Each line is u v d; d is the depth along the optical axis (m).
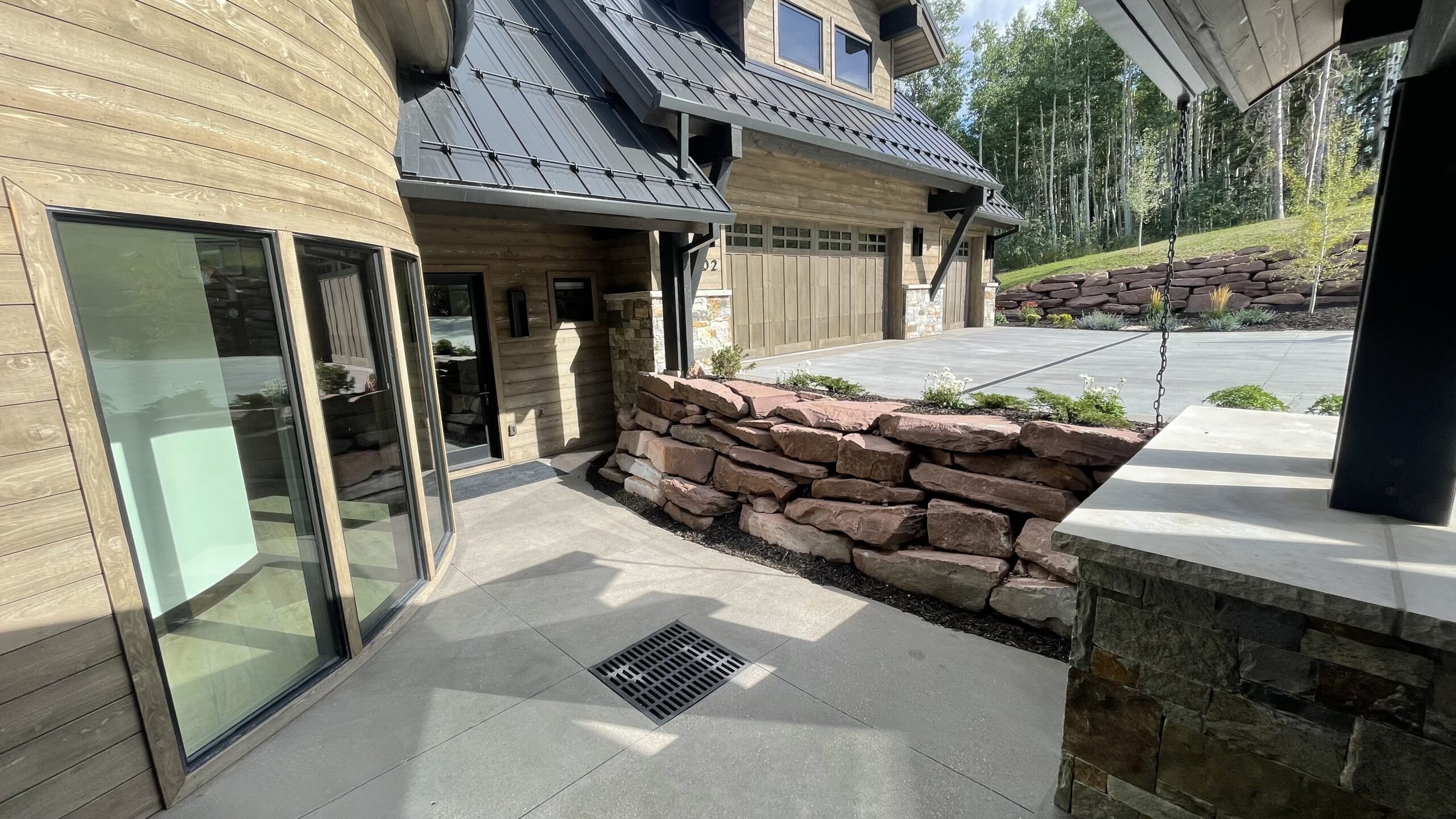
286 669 2.95
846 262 9.91
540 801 2.36
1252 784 1.52
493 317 6.64
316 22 3.00
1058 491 3.44
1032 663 3.16
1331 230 11.35
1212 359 7.21
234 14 2.49
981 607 3.57
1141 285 14.76
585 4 6.47
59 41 1.94
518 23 6.88
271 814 2.31
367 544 3.52
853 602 3.84
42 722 2.00
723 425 5.23
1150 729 1.67
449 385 6.50
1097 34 25.81
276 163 2.69
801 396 5.09
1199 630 1.53
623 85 6.23
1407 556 1.43
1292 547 1.50
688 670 3.18
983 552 3.65
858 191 9.60
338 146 3.17
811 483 4.55
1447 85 1.39
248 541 2.75
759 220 8.43
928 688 2.98
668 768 2.51
